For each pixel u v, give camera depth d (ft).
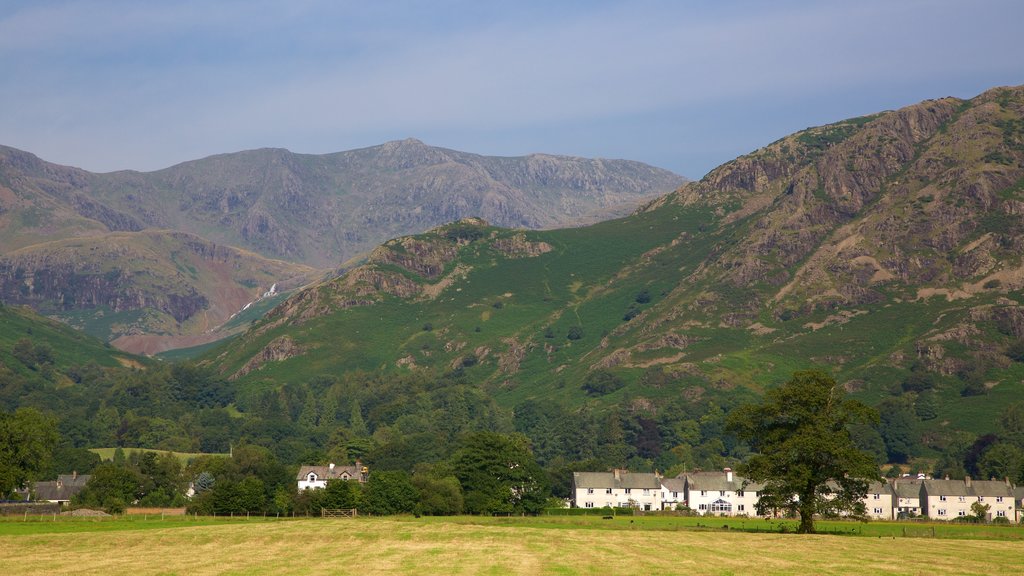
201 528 452.35
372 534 422.41
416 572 306.96
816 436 439.22
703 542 399.03
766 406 455.63
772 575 302.45
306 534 423.23
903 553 362.53
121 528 473.67
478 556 348.18
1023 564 331.98
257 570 315.78
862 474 432.66
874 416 445.78
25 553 372.58
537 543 390.21
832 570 314.35
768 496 451.53
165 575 307.17
